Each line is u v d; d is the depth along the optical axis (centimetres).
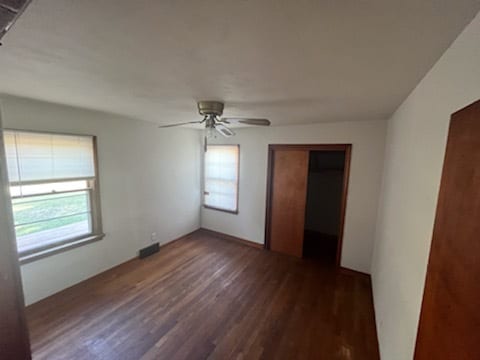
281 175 381
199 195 470
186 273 321
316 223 509
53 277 260
